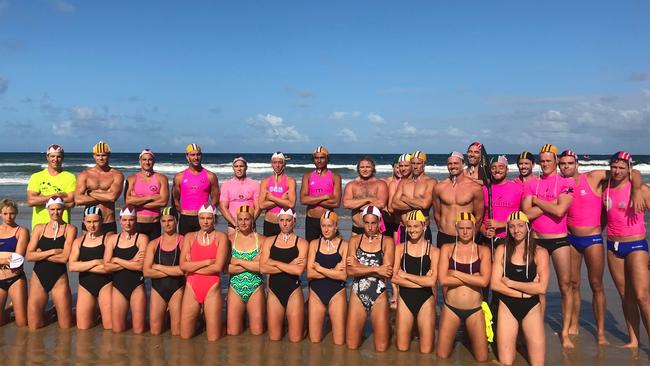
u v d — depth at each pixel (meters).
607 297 9.24
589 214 6.90
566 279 6.97
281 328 7.11
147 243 7.41
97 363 6.28
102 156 8.59
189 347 6.83
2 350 6.65
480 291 6.45
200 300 7.03
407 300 6.67
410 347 6.92
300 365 6.29
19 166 47.03
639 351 6.81
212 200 9.20
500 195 7.59
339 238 7.11
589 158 92.88
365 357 6.57
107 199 8.45
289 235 7.16
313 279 7.04
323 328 7.69
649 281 6.56
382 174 45.44
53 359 6.38
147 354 6.57
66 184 8.57
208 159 83.56
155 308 7.17
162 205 8.66
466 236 6.38
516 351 6.80
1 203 7.58
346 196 8.96
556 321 8.16
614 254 6.80
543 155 7.07
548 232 7.05
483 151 8.12
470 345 6.76
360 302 6.69
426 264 6.59
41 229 7.60
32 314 7.36
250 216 7.27
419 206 8.23
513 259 6.23
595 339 7.29
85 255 7.39
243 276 7.17
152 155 8.87
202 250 7.08
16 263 7.35
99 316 8.05
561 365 6.36
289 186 9.08
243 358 6.48
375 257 6.80
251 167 50.50
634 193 6.50
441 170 51.00
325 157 8.92
